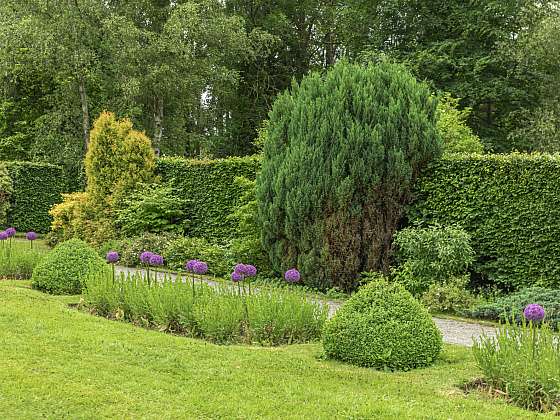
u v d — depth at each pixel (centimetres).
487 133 2381
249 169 1480
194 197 1589
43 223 2267
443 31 2422
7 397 491
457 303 975
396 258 1120
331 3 3109
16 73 2538
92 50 2375
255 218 1237
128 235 1594
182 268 1401
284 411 476
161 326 764
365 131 1104
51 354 615
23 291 964
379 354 606
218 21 2523
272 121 1227
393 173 1100
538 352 536
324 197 1109
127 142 1653
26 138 2709
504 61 2234
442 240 1040
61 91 2536
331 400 501
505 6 2217
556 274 996
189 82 2456
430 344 624
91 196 1675
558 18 2081
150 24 2609
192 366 591
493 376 543
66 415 464
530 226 1019
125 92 2295
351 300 658
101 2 2372
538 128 2081
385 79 1180
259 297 742
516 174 1034
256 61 3062
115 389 522
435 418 463
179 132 2775
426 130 1121
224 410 477
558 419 468
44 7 2250
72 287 995
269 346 694
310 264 1127
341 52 3169
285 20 2928
